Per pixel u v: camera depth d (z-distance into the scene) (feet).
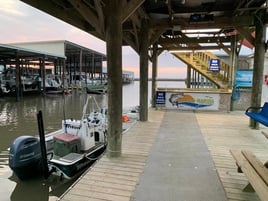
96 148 12.70
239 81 26.02
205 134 15.47
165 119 20.93
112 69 10.51
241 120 20.40
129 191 7.82
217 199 7.30
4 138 18.80
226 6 17.13
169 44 29.12
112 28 10.24
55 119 27.37
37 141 11.26
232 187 8.05
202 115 23.04
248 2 15.08
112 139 10.97
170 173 9.23
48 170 10.76
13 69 62.18
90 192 7.77
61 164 10.48
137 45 19.03
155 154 11.48
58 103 43.06
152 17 19.35
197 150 12.10
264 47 16.67
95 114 15.01
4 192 10.08
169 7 15.72
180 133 15.75
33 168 10.93
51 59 67.72
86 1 11.31
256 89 16.97
